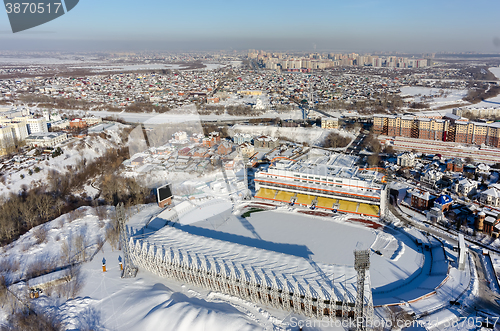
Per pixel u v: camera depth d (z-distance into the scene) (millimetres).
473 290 178000
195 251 194750
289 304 163375
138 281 186125
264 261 185625
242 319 150875
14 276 196750
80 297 173875
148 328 146875
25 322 156875
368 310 145500
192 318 148875
